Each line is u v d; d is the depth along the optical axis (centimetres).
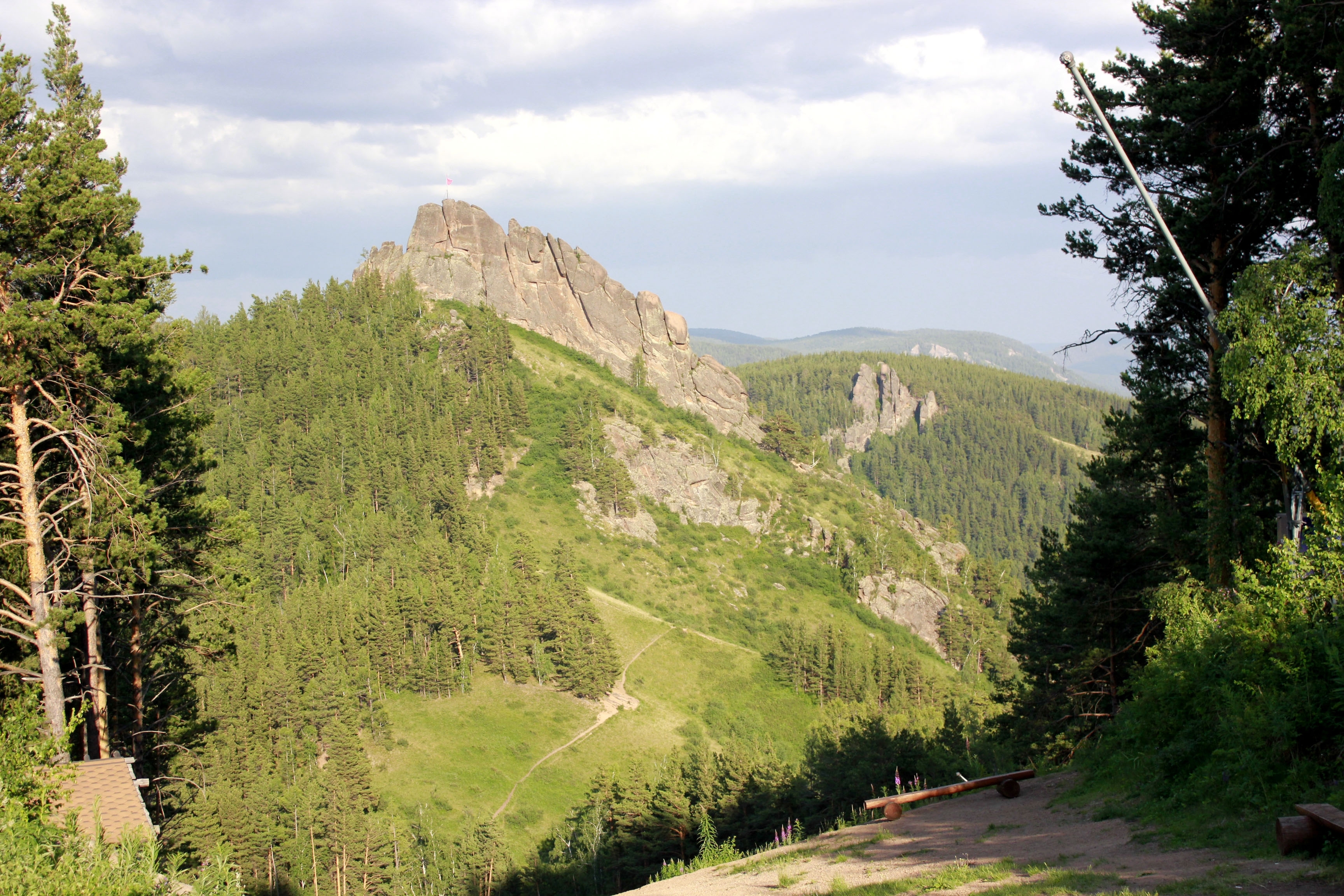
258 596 3067
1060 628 3291
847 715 8550
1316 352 1745
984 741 4291
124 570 2538
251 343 19888
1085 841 1274
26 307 2366
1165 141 2494
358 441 17050
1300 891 834
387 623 11112
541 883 6869
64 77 2717
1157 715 1577
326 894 6781
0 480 2564
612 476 18488
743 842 5344
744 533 19875
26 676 2344
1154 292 2608
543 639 12194
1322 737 1203
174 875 1165
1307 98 2353
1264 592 1519
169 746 3047
